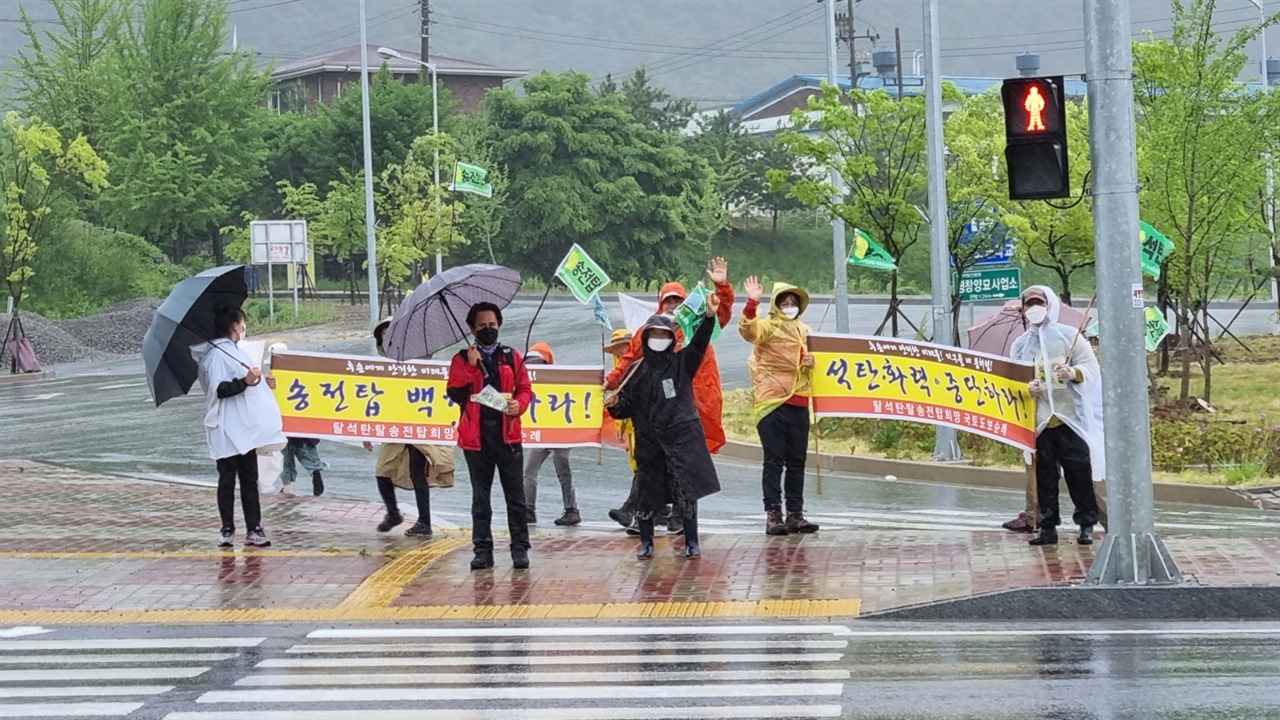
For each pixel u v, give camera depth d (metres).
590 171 65.38
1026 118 10.25
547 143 64.69
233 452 12.82
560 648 9.13
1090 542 12.16
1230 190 23.52
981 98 25.84
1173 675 7.99
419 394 13.64
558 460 14.63
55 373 37.03
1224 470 18.12
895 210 24.22
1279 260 31.30
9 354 39.53
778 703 7.56
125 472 19.53
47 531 14.08
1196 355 29.67
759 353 13.27
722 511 15.93
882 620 9.88
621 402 12.13
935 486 18.17
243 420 12.83
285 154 66.50
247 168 61.53
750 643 9.16
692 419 11.97
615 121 66.75
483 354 11.73
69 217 54.22
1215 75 22.75
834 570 11.32
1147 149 23.20
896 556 11.81
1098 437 11.99
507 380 11.77
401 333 12.40
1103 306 10.23
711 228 68.31
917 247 60.06
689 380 11.98
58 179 51.19
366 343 39.62
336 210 52.34
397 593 10.95
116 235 56.62
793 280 70.44
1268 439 19.02
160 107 58.84
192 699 7.99
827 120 24.30
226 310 12.87
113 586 11.33
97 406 27.97
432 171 51.94
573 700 7.75
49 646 9.52
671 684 8.07
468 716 7.48
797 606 10.22
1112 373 10.20
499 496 17.33
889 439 20.59
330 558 12.35
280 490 17.23
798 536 13.14
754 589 10.79
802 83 92.19
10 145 47.38
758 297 12.95
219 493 12.94
